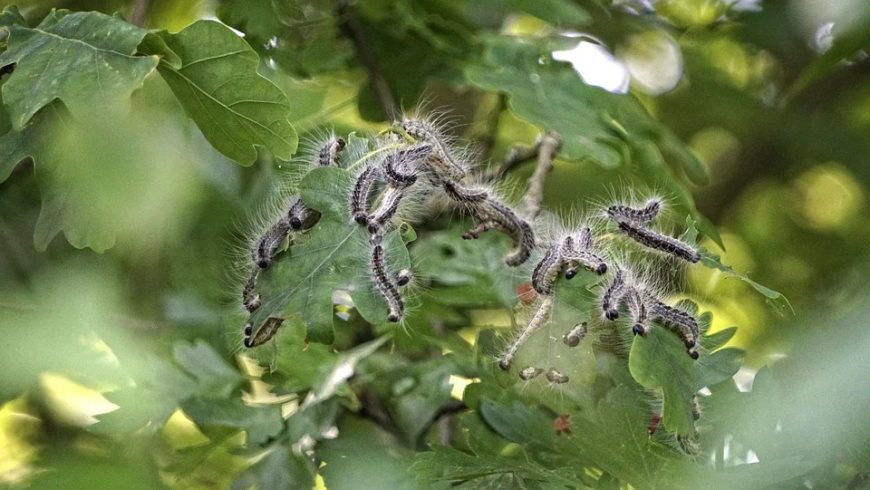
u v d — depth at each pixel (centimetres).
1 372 89
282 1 102
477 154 96
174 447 95
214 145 86
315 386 93
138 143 85
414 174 81
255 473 90
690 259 84
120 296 97
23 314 91
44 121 85
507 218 86
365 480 89
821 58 93
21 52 85
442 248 97
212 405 91
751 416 87
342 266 81
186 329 97
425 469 85
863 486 85
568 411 88
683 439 85
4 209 98
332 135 86
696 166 102
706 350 86
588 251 83
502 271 96
